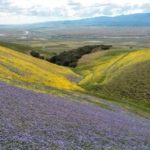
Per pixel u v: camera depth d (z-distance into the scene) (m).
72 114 30.80
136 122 40.38
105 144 22.38
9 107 25.38
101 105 51.66
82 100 51.34
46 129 21.83
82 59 166.38
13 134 17.91
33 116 24.75
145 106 66.81
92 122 29.50
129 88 77.06
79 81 103.44
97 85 86.06
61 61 169.62
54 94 48.41
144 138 29.09
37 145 16.97
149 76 81.50
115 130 28.84
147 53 114.69
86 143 21.03
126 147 23.27
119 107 55.66
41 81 64.50
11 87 36.78
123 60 118.00
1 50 92.31
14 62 74.44
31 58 105.31
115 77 89.56
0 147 15.15
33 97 34.31
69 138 21.17
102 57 159.50
